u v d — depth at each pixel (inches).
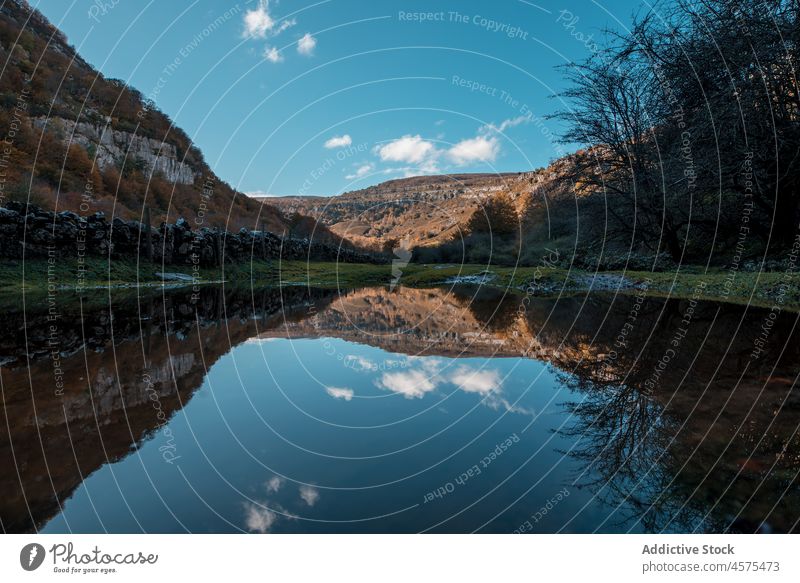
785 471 90.2
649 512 80.2
